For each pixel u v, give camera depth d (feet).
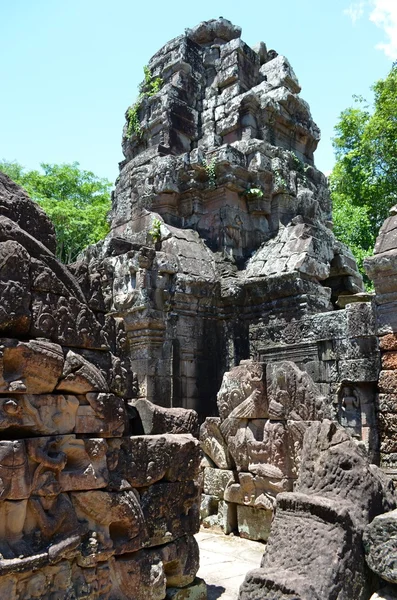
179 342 34.60
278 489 20.58
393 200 75.77
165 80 48.39
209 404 35.27
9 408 10.92
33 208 13.05
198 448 15.42
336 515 11.55
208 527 23.95
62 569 11.53
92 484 12.25
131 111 48.78
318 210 44.73
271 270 36.22
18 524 10.88
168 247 37.45
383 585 11.82
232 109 45.39
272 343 34.81
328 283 43.39
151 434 15.03
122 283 34.73
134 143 48.52
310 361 32.04
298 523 11.96
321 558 11.09
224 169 40.42
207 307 36.52
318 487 13.05
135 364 34.04
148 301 33.55
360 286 43.55
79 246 85.51
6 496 10.68
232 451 22.98
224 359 36.06
